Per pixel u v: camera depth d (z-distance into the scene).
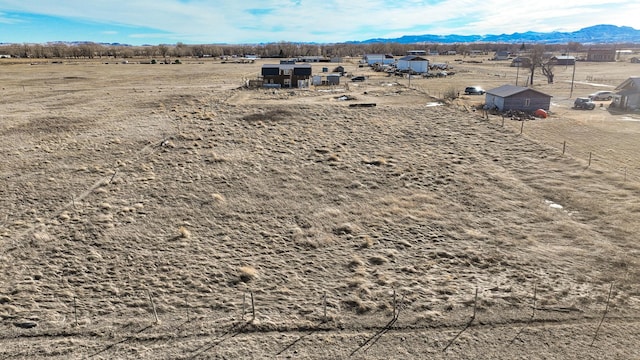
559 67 134.75
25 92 74.12
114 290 18.55
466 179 32.19
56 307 17.39
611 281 18.66
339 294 18.23
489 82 93.56
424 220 25.78
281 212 27.28
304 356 14.49
